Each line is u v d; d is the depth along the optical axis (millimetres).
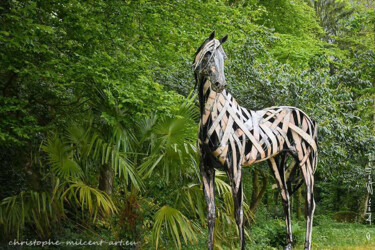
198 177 6262
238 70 8984
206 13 8156
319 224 15641
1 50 6242
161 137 6203
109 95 5926
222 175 6727
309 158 6094
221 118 5137
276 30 15703
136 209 6527
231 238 6875
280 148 5738
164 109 6211
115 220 6660
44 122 7852
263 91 8812
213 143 5109
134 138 6426
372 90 13039
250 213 7285
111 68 6449
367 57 9578
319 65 9133
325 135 8844
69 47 7035
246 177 11297
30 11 6207
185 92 9109
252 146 5367
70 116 6898
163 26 7777
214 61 4828
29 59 6621
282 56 13188
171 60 8828
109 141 6418
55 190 5883
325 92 8672
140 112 6312
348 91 9188
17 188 7828
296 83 8539
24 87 7539
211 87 4848
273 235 9484
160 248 6785
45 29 5906
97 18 7133
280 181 6266
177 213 5727
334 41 19484
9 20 6367
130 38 7816
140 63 6777
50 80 6918
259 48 8938
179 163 6254
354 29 12539
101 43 7254
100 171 7781
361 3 18031
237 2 12820
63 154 5965
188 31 8156
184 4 7859
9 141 6914
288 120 5848
